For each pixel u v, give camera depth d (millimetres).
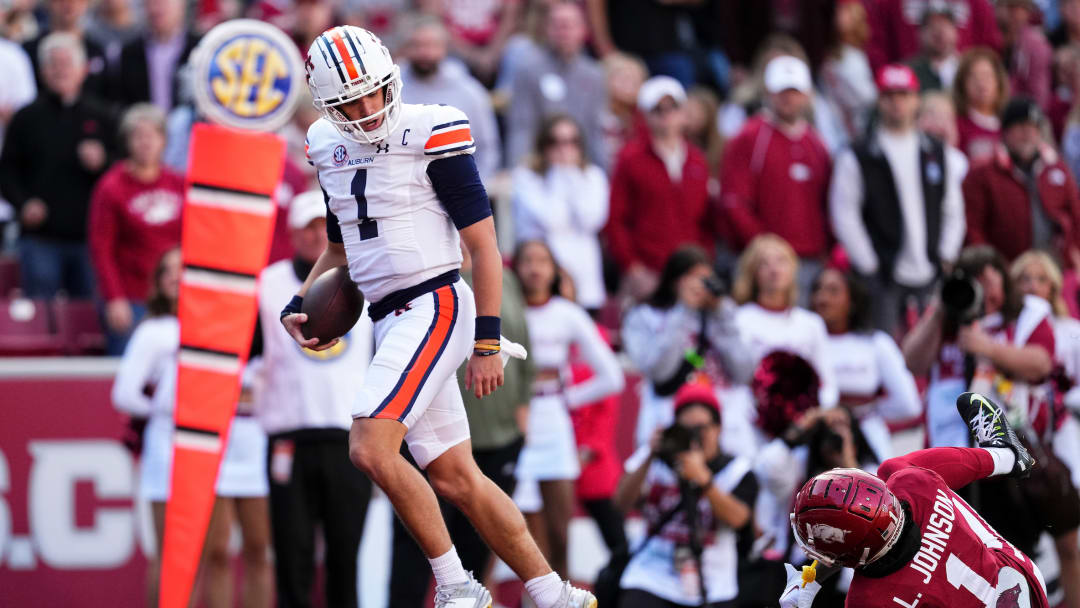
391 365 15055
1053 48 44531
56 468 29641
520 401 25266
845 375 27766
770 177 32812
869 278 32469
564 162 33094
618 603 23500
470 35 41062
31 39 37406
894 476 14766
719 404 24359
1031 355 22984
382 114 15023
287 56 22203
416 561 24688
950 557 14117
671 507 23547
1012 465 15672
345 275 16391
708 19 43688
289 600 24547
